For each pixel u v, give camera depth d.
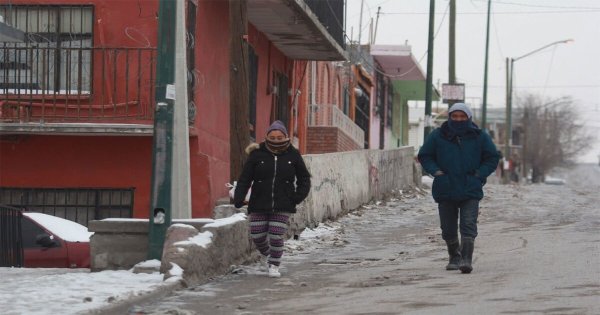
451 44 38.59
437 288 11.67
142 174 19.64
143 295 11.05
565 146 118.88
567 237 17.28
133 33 19.02
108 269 13.86
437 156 13.27
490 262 14.16
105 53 18.91
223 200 20.23
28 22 19.27
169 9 13.65
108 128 18.48
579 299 10.25
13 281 12.28
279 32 25.17
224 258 13.87
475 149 13.12
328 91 37.38
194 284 12.56
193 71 19.47
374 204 27.44
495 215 23.14
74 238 16.64
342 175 23.69
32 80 18.75
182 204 13.88
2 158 19.86
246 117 16.97
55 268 15.89
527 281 11.84
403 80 56.62
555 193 31.53
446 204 13.34
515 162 105.94
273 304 11.00
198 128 19.89
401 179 32.66
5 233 16.75
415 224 21.91
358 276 13.27
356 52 42.22
